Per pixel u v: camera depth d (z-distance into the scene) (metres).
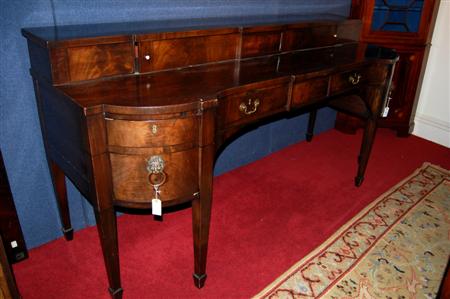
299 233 1.70
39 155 1.42
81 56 1.11
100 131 1.00
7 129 1.31
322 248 1.60
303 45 1.76
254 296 1.34
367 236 1.70
